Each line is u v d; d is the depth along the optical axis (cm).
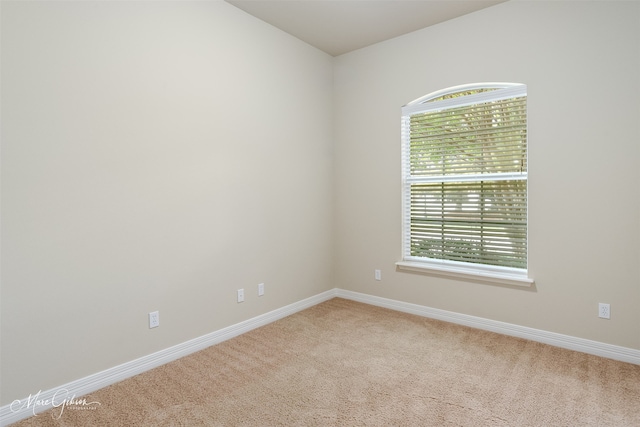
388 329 311
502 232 303
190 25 262
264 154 322
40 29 192
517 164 292
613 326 251
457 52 312
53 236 199
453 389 214
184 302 263
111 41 220
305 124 365
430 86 329
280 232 341
